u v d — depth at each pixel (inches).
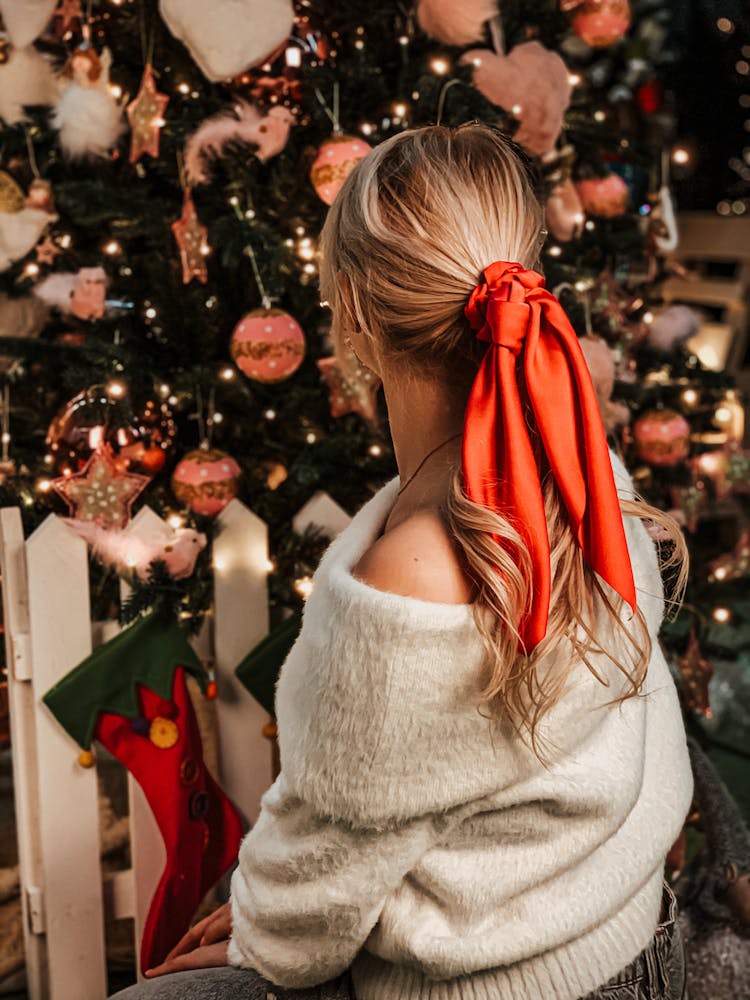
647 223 105.4
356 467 89.4
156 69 87.5
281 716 40.4
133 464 82.8
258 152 82.1
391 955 40.1
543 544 35.8
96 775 82.0
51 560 73.0
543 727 38.2
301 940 41.7
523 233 40.3
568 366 37.4
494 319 36.9
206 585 78.4
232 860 78.3
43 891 76.1
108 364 81.4
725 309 196.7
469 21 85.1
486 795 38.0
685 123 185.8
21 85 89.2
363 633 36.1
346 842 38.8
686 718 94.6
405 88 86.5
